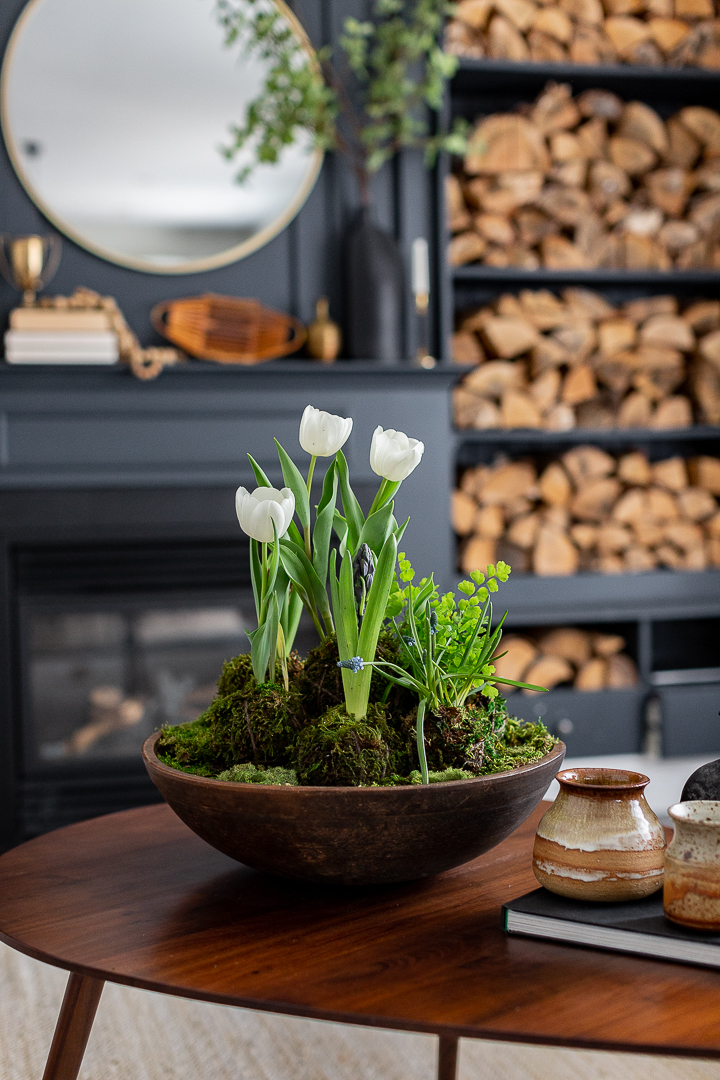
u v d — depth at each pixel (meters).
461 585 0.93
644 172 2.88
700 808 0.79
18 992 1.72
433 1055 1.49
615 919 0.76
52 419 2.43
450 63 2.54
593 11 2.78
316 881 0.83
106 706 2.52
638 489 2.90
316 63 2.61
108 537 2.46
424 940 0.78
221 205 2.67
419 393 2.59
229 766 0.89
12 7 2.55
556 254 2.82
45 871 0.96
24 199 2.58
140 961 0.75
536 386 2.81
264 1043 1.52
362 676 0.85
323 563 0.93
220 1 2.62
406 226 2.71
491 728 0.89
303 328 2.71
